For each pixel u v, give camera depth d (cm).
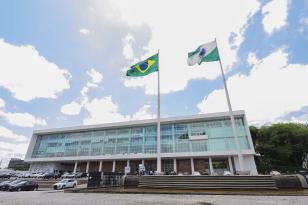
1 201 847
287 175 1058
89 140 5466
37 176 4606
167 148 4550
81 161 5316
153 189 1148
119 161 4984
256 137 5066
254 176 1061
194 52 2078
